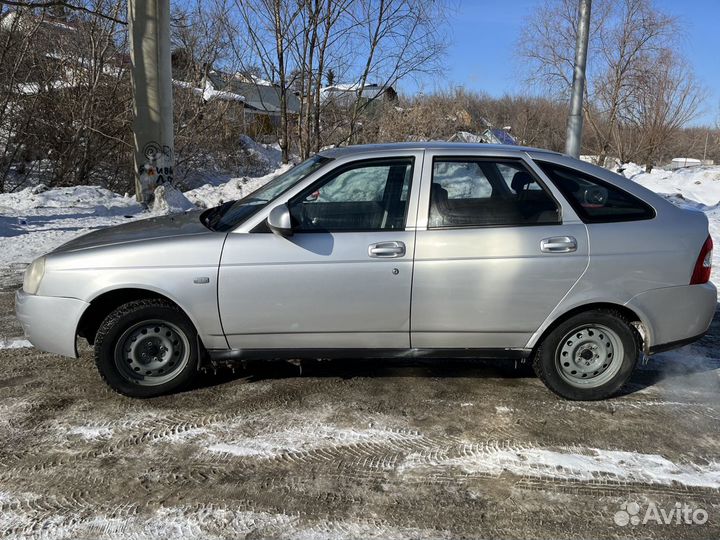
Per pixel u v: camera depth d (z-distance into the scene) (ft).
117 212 43.47
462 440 12.16
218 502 10.04
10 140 57.52
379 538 9.23
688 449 11.98
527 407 13.69
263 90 98.07
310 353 13.57
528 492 10.46
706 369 16.19
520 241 13.14
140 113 45.52
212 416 12.96
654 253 13.41
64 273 13.04
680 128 102.63
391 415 13.16
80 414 12.98
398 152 13.56
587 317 13.51
